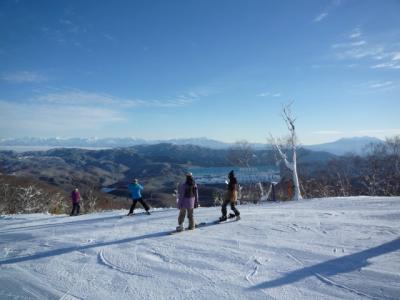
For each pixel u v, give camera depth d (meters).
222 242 8.12
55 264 7.54
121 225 11.91
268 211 12.42
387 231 7.87
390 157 31.94
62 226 12.97
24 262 7.95
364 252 6.48
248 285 5.46
